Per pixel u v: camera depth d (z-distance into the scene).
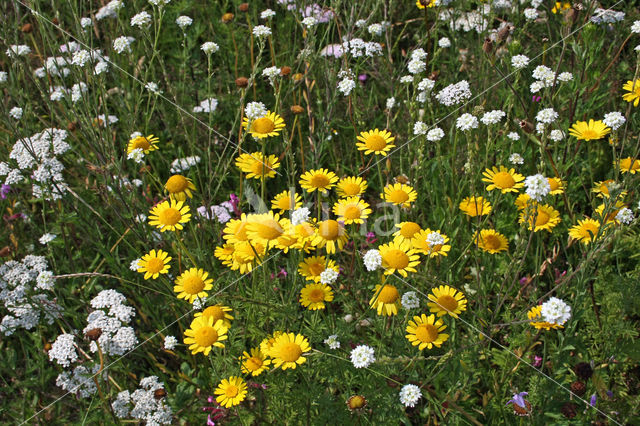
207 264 0.90
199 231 0.98
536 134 0.96
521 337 0.83
